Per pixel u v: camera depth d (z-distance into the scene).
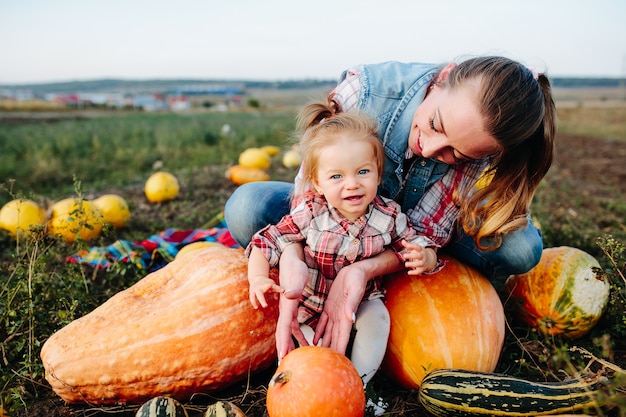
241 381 2.94
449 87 2.64
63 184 9.98
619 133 26.81
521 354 3.20
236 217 3.47
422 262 2.79
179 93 168.12
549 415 2.42
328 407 2.18
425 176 3.17
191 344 2.61
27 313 3.20
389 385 2.97
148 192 7.38
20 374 2.82
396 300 2.94
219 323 2.66
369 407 2.58
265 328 2.76
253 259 2.81
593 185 10.11
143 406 2.38
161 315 2.67
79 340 2.65
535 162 2.95
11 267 3.77
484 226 3.02
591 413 2.46
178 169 11.65
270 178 9.63
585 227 6.05
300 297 2.62
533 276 3.41
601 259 4.56
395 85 3.07
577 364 3.06
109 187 9.33
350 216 2.87
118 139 16.12
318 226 2.87
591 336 3.38
